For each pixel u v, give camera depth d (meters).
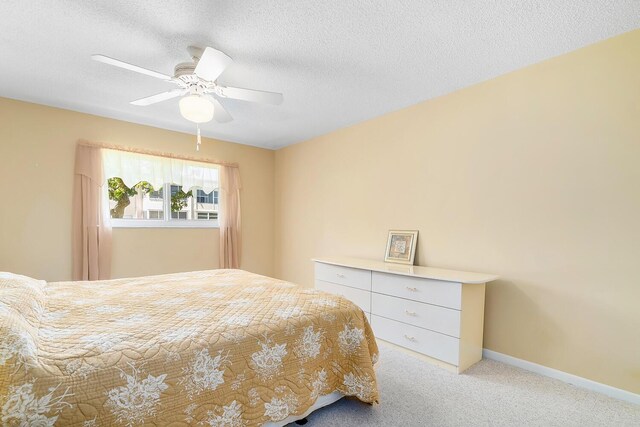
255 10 1.66
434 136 2.87
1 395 0.90
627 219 1.88
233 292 2.03
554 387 2.02
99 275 3.26
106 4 1.61
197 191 4.13
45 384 0.94
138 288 2.13
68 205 3.14
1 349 0.96
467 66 2.28
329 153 3.98
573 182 2.08
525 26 1.80
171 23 1.77
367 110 3.19
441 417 1.69
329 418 1.67
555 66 2.16
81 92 2.73
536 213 2.25
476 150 2.58
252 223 4.61
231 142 4.39
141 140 3.60
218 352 1.27
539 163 2.23
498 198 2.44
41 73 2.38
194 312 1.58
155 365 1.12
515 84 2.35
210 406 1.22
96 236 3.23
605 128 1.96
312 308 1.72
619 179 1.91
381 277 2.75
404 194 3.12
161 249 3.77
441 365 2.30
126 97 2.84
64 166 3.12
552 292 2.17
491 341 2.47
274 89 2.65
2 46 2.01
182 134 3.92
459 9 1.65
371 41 1.95
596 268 1.99
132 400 1.05
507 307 2.38
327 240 4.01
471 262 2.60
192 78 1.96
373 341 1.89
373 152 3.43
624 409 1.78
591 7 1.63
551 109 2.18
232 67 2.28
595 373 1.98
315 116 3.36
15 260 2.89
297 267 4.48
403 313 2.57
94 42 1.97
